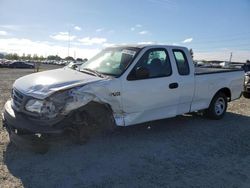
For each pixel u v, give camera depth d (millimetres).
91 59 6188
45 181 3801
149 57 5652
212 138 5891
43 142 4305
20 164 4270
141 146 5219
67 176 3957
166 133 6082
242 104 10148
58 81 4645
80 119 4613
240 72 8008
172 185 3842
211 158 4820
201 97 6746
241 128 6730
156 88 5602
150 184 3840
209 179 4062
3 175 3914
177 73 6078
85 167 4254
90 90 4641
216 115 7375
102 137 5574
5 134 5500
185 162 4613
